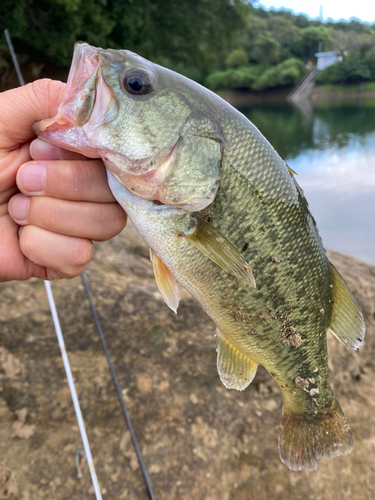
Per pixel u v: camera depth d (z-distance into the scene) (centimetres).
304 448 23
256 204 19
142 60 17
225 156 18
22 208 17
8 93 17
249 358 22
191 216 18
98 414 30
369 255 79
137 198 18
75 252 18
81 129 16
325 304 22
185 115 18
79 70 16
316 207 108
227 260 18
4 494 25
